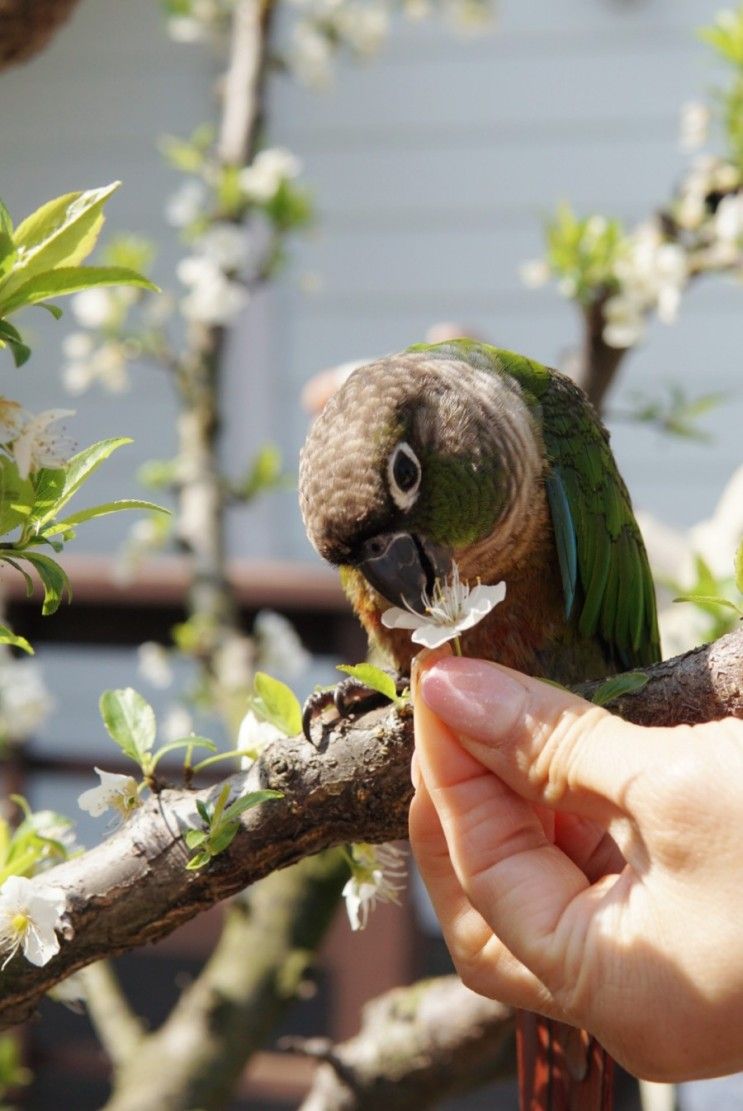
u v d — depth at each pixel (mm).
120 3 1058
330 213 1035
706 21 977
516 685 289
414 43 1014
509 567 396
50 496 267
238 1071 463
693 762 276
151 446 1072
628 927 280
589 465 412
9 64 392
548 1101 350
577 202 1006
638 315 462
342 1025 680
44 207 256
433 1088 441
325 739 299
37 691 620
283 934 468
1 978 296
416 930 683
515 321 1024
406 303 1034
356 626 721
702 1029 276
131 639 735
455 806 294
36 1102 739
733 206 456
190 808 296
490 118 1014
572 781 283
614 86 994
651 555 567
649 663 438
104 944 297
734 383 971
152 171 1071
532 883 292
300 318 1043
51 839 319
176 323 1062
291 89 1024
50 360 1081
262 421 1046
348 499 365
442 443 376
